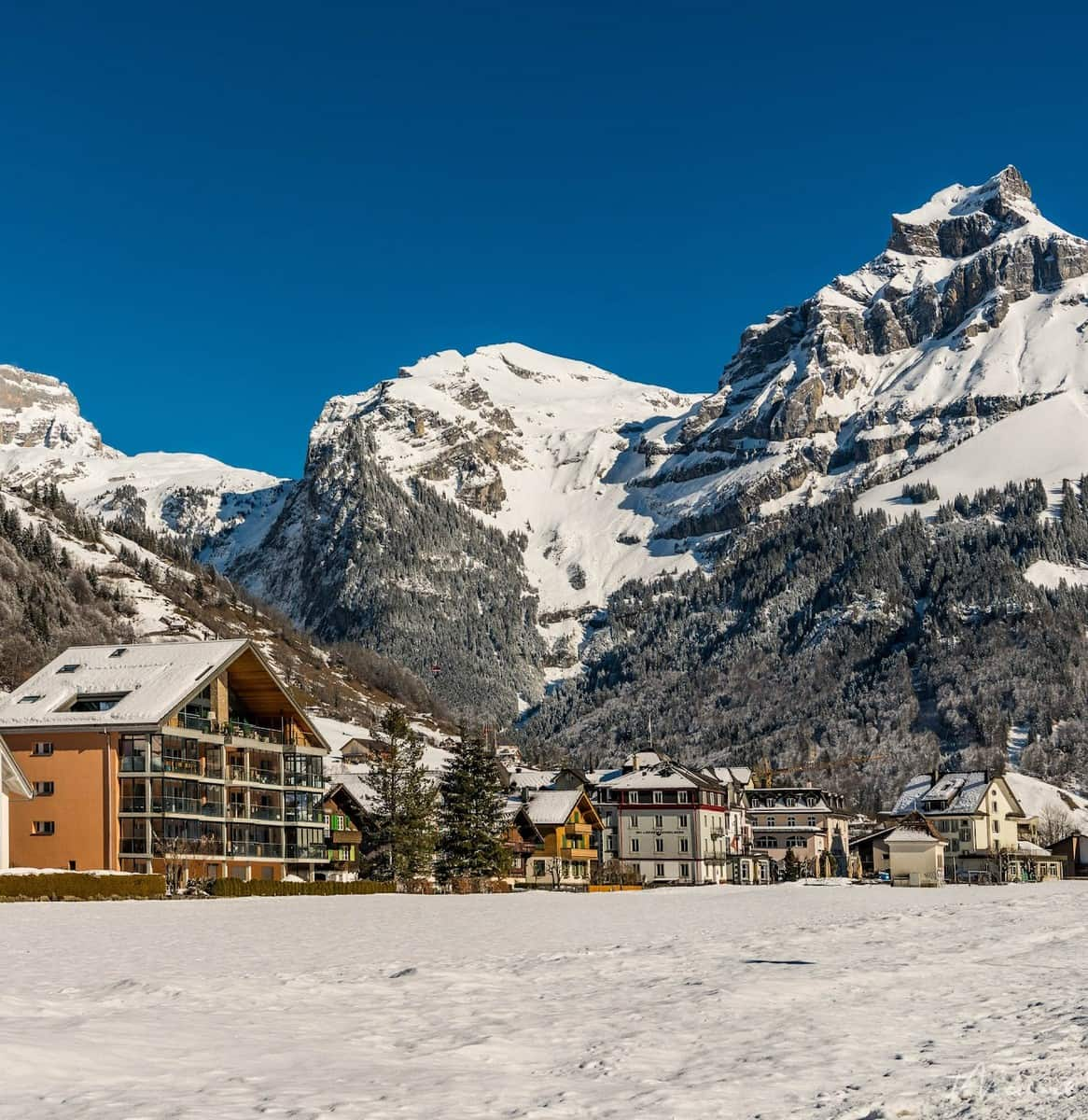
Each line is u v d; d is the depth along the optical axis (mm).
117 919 71500
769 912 87500
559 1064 26594
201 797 118312
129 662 121312
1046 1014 32750
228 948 53000
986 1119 21719
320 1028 30453
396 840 133125
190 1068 24953
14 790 102125
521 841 168250
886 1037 29672
